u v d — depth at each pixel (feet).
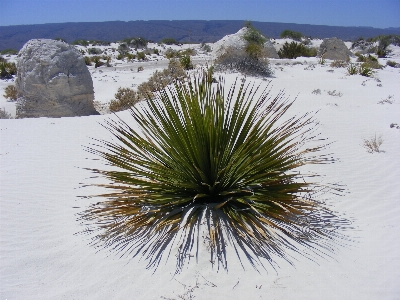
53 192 7.07
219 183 5.61
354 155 8.64
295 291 4.21
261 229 5.05
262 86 18.11
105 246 5.26
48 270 4.82
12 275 4.72
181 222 5.36
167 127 5.81
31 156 9.02
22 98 15.26
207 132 5.61
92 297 4.31
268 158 5.63
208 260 4.73
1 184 7.37
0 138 10.48
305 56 40.29
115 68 34.24
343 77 22.94
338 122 11.50
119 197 5.79
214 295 4.19
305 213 5.81
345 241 5.17
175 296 4.21
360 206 6.22
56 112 15.03
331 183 7.06
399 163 8.13
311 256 4.82
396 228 5.52
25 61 14.94
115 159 6.01
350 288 4.25
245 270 4.55
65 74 14.88
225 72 21.29
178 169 5.83
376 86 20.42
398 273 4.48
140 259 4.89
